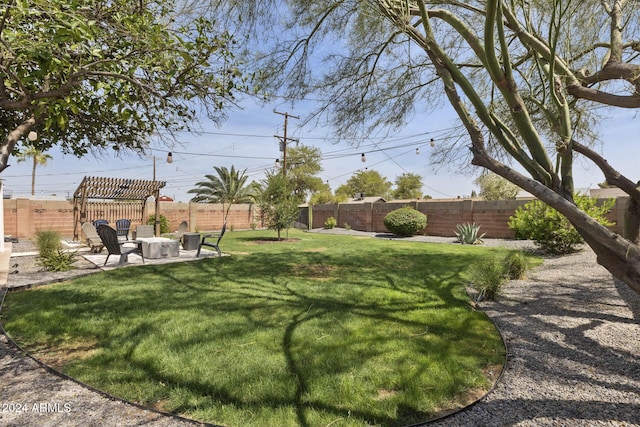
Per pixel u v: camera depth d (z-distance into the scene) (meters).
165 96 2.89
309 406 2.25
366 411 2.20
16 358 2.98
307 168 38.59
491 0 2.07
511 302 4.79
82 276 6.46
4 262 7.93
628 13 3.32
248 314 4.16
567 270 6.85
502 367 2.86
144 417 2.14
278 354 3.02
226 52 3.03
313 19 4.54
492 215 14.59
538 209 9.38
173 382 2.54
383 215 19.33
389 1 3.06
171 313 4.18
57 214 14.71
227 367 2.77
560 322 3.93
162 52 2.66
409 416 2.17
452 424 2.09
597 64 3.70
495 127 2.49
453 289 5.53
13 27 2.22
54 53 2.20
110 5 2.62
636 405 2.27
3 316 4.07
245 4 3.76
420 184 42.03
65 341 3.34
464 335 3.52
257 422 2.08
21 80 2.22
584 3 3.10
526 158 2.38
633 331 3.57
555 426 2.06
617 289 5.25
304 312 4.25
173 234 17.53
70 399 2.34
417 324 3.83
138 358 2.95
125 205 16.09
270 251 10.62
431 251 10.59
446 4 4.20
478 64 4.95
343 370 2.73
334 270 7.26
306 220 24.56
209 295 5.07
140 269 7.22
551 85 2.35
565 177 2.35
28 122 2.45
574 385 2.56
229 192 27.61
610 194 18.31
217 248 9.43
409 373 2.69
